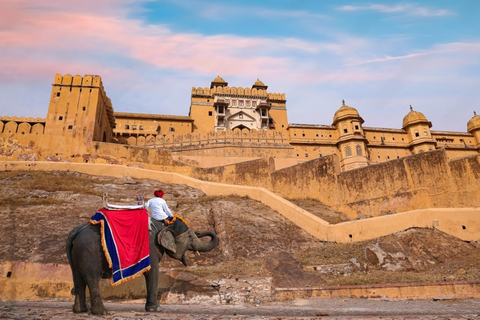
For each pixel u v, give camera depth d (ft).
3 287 13.38
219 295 20.85
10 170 62.80
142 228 14.92
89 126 89.51
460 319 12.25
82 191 54.19
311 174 64.34
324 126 163.22
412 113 169.48
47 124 87.76
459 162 49.44
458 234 36.14
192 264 32.65
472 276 25.26
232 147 101.71
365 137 158.30
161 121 145.07
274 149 104.68
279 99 171.42
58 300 20.74
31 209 40.40
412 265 30.73
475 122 174.19
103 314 12.62
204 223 45.39
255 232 42.98
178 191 63.00
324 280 26.73
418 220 38.73
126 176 70.18
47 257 26.61
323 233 43.09
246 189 60.59
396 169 54.95
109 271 13.83
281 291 22.27
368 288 22.58
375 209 55.01
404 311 15.43
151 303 14.83
